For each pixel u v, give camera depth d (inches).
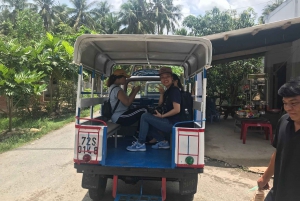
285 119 89.1
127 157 158.7
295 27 286.2
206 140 333.4
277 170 88.8
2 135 367.2
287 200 82.4
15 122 453.4
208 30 647.1
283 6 521.7
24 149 297.0
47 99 617.6
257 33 280.7
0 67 347.6
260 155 270.5
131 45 176.2
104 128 143.7
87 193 184.7
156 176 142.2
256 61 546.9
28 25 799.1
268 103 468.4
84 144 144.4
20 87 357.1
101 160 143.1
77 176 216.5
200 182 207.5
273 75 462.0
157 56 216.1
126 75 196.1
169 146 180.1
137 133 209.8
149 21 1339.8
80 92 156.2
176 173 141.4
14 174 219.0
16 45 416.8
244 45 308.2
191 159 139.3
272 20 580.4
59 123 450.9
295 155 81.9
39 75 396.5
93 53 186.1
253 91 486.6
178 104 163.0
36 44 519.2
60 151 289.1
